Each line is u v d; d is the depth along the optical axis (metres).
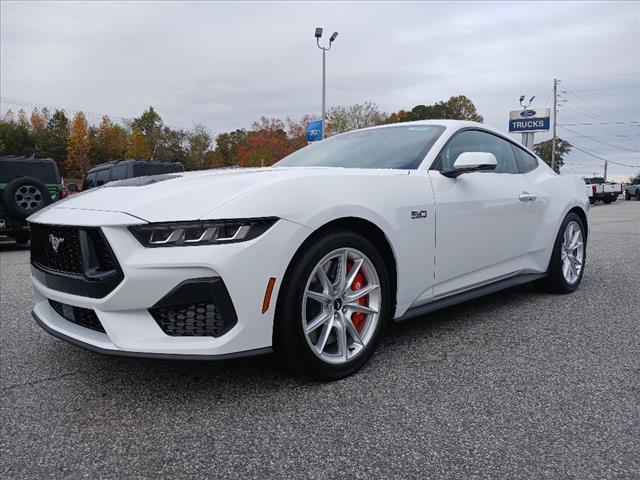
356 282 2.52
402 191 2.69
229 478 1.66
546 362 2.62
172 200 2.12
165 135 64.81
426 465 1.70
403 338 3.03
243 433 1.93
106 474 1.69
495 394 2.24
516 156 3.87
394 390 2.29
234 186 2.20
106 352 2.07
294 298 2.21
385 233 2.55
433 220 2.84
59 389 2.40
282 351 2.24
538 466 1.69
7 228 9.52
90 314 2.25
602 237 8.98
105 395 2.31
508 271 3.56
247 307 2.08
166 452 1.82
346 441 1.86
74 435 1.96
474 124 3.52
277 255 2.13
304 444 1.85
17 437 1.95
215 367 2.60
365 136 3.59
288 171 2.53
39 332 3.40
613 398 2.19
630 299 3.98
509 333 3.11
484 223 3.21
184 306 2.08
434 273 2.89
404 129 3.47
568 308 3.71
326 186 2.36
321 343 2.35
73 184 11.28
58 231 2.31
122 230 2.04
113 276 2.04
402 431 1.93
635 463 1.70
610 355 2.71
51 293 2.37
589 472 1.65
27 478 1.68
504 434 1.89
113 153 57.97
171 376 2.50
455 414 2.05
